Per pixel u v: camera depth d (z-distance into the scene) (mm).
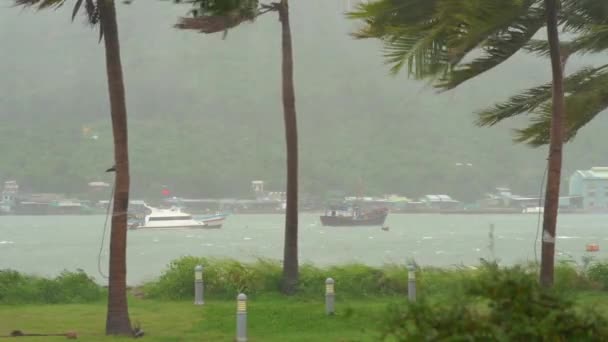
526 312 8117
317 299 27562
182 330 21188
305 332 20750
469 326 8023
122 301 20422
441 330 8102
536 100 24094
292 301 27297
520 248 111562
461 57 19625
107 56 20109
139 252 110312
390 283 28938
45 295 28062
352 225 183125
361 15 20016
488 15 18844
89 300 28375
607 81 23906
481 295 8375
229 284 28641
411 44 19703
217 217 197625
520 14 19938
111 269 20375
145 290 29594
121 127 20234
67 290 28500
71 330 21125
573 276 29531
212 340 19516
